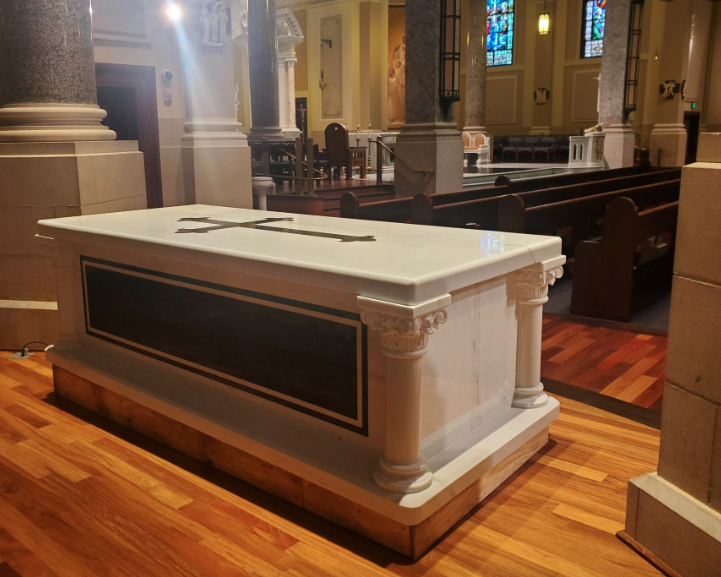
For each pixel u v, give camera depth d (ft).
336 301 7.77
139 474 9.28
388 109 63.00
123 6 21.13
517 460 9.16
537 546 7.52
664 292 20.10
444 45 29.53
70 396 11.87
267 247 8.87
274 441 8.50
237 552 7.50
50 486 8.96
